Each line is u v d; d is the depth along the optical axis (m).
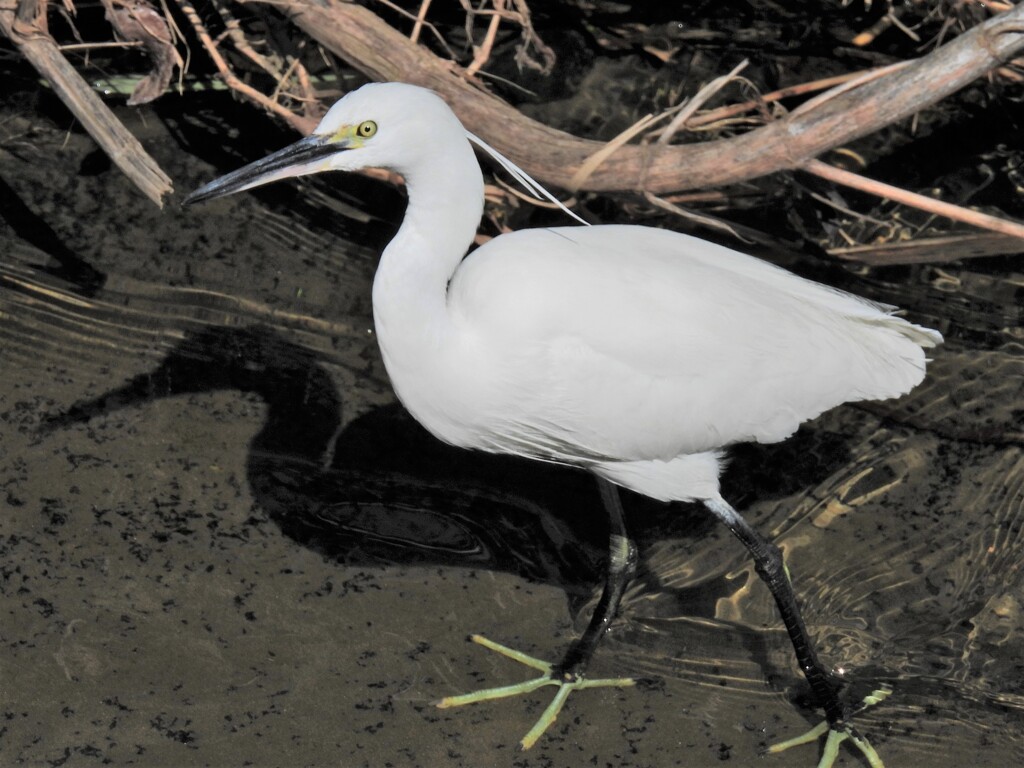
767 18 9.88
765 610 6.77
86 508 6.86
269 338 7.90
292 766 5.79
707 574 6.95
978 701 6.31
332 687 6.14
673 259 6.13
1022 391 7.86
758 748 6.06
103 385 7.54
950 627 6.68
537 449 6.35
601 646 6.52
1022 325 8.19
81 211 8.39
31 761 5.70
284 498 7.05
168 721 5.92
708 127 8.62
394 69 8.08
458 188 5.51
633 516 7.25
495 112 8.05
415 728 6.01
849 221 8.73
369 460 7.34
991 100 9.41
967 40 7.03
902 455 7.56
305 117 8.24
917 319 8.20
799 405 6.17
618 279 5.89
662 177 7.71
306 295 8.14
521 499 7.26
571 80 9.48
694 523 7.23
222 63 8.23
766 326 6.04
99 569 6.56
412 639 6.41
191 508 6.93
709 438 6.05
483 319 5.81
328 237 8.47
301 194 8.66
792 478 7.45
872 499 7.33
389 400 7.70
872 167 9.07
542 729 6.04
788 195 8.79
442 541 6.96
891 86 7.19
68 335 7.77
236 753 5.81
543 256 5.89
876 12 9.81
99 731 5.85
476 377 5.86
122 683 6.06
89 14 9.26
